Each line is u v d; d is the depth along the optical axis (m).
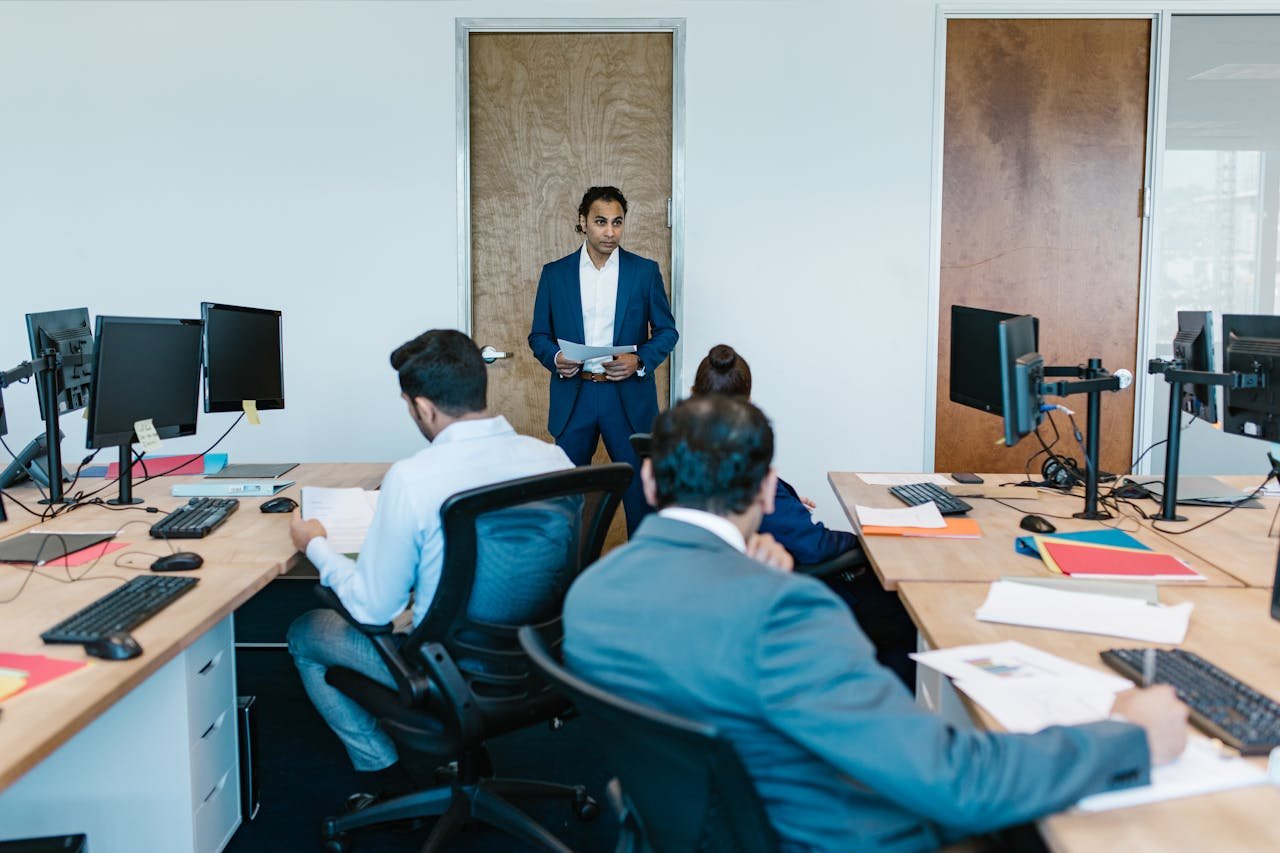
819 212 4.50
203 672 2.13
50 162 4.56
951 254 4.53
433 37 4.44
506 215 4.54
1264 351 2.57
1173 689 1.32
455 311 4.57
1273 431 2.59
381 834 2.38
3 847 1.71
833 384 4.59
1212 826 1.13
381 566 1.97
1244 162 4.45
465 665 2.00
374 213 4.53
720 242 4.51
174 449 4.64
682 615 1.13
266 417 4.64
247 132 4.52
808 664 1.08
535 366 4.61
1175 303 4.52
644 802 1.21
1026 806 1.07
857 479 3.22
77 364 2.97
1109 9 4.37
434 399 2.05
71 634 1.70
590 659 1.20
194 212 4.57
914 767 1.04
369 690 2.15
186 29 4.48
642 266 4.00
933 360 4.56
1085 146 4.46
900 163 4.47
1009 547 2.35
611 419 3.92
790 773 1.16
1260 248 4.48
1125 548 2.25
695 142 4.46
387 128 4.49
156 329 2.72
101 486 3.04
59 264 4.61
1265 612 1.84
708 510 1.26
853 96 4.44
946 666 1.54
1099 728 1.17
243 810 2.41
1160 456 4.59
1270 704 1.38
